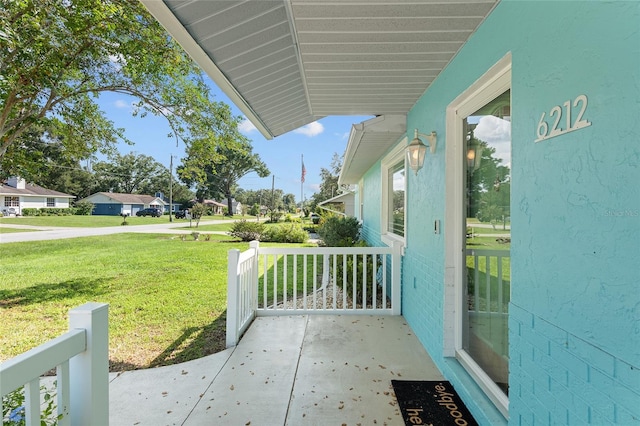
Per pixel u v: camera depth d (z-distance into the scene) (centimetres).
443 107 281
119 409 236
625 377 105
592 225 119
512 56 174
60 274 774
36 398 115
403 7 190
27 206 3522
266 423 220
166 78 818
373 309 445
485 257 237
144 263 930
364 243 717
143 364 326
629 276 104
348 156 655
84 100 795
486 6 190
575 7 128
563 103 135
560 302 136
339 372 286
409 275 404
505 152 211
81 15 588
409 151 332
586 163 122
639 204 100
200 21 186
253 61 244
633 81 103
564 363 134
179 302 543
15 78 564
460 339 272
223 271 812
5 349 379
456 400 242
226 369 293
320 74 286
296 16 197
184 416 228
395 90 328
